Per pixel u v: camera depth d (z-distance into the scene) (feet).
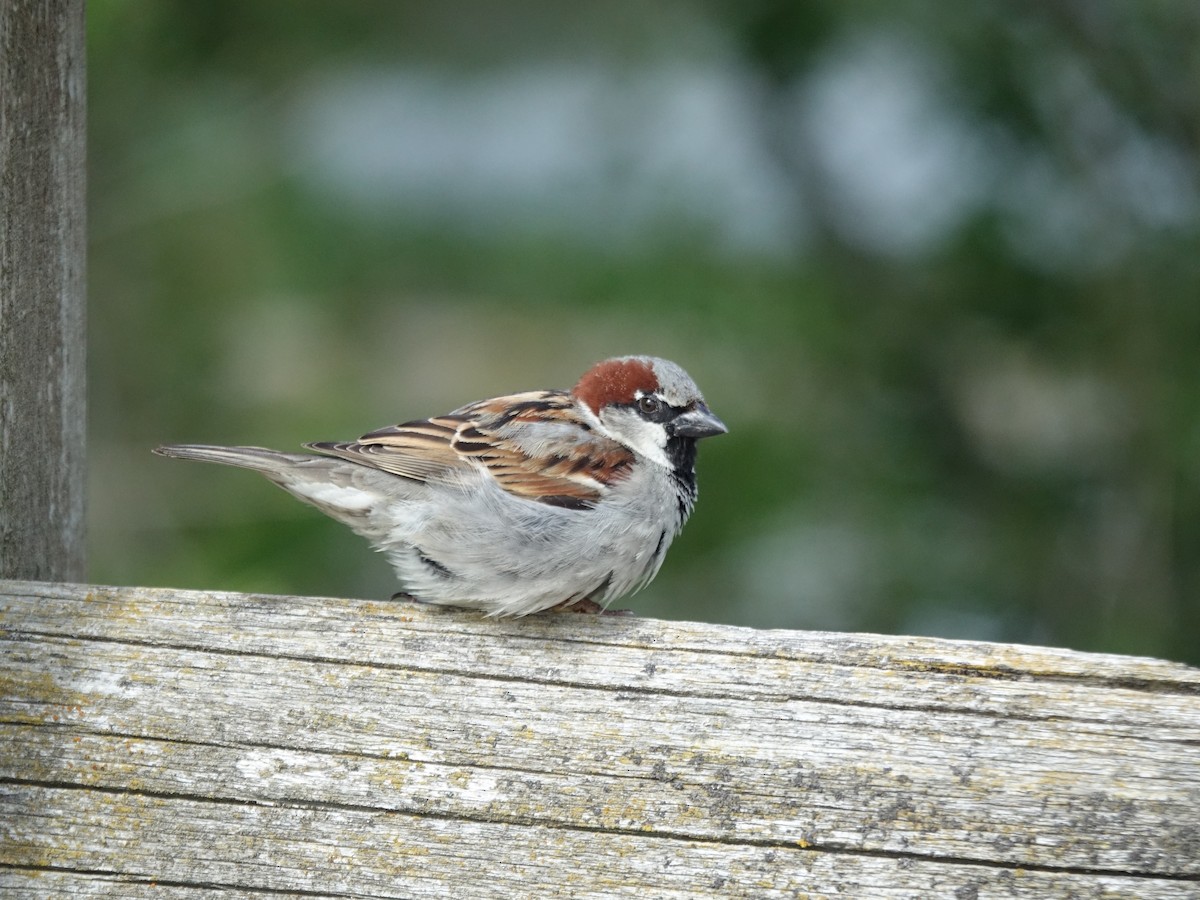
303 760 17.97
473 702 18.30
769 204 39.06
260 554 34.37
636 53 40.47
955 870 17.19
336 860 17.54
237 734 18.08
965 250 35.09
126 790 17.81
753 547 35.99
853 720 17.89
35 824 17.65
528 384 42.93
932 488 35.76
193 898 17.44
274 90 38.99
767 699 18.11
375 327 40.68
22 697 18.17
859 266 37.32
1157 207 35.35
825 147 38.58
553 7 40.65
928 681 18.01
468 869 17.49
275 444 36.99
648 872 17.40
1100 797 17.26
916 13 36.19
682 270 37.63
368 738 18.10
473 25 41.01
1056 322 34.78
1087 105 35.76
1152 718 17.53
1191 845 17.01
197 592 19.04
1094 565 34.83
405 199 40.52
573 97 41.78
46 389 20.95
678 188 38.96
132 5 34.32
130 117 37.29
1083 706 17.67
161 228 37.88
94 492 35.60
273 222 38.99
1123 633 33.27
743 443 35.96
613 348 40.14
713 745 17.90
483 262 39.91
